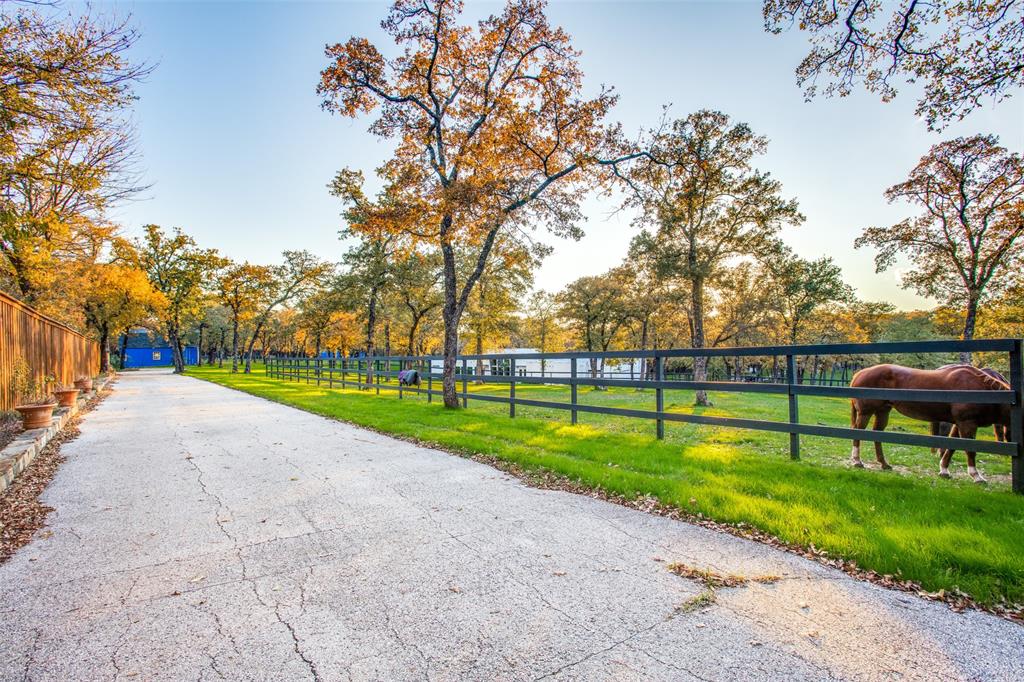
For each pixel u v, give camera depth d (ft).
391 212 38.58
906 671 6.61
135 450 22.61
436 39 38.11
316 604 8.57
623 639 7.43
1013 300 65.26
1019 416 13.67
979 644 7.25
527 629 7.72
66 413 31.73
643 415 23.31
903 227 67.67
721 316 106.32
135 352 202.69
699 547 11.06
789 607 8.38
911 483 14.87
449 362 37.65
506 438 24.45
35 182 26.37
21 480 17.19
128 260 104.68
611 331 120.98
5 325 30.09
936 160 60.49
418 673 6.65
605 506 14.12
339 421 32.37
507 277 97.45
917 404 16.79
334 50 37.70
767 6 24.90
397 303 111.14
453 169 39.60
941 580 9.03
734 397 74.38
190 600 8.73
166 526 12.54
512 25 37.32
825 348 17.80
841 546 10.50
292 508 13.97
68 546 11.24
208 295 145.07
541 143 38.75
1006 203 56.24
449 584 9.30
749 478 15.88
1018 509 12.32
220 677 6.57
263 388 63.36
